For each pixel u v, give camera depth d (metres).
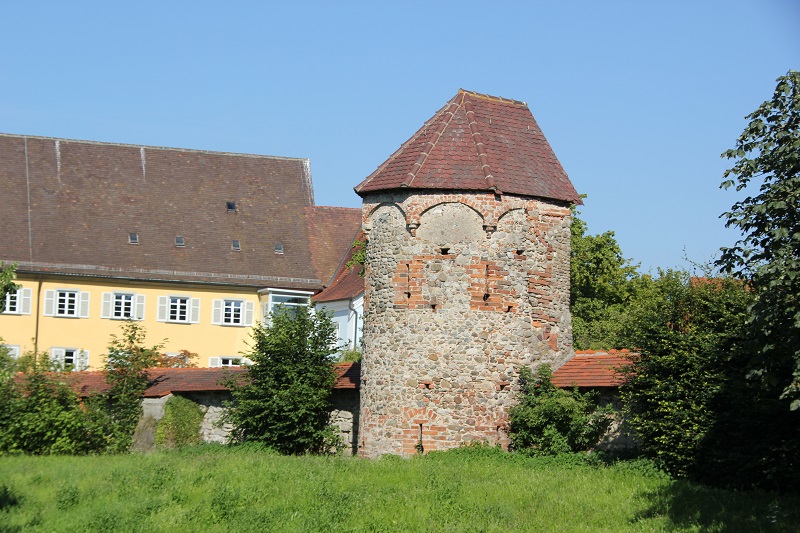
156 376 44.56
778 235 23.16
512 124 38.09
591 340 52.72
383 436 35.59
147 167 72.75
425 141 36.84
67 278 67.44
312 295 71.06
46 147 71.38
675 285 32.34
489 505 26.70
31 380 41.81
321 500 27.94
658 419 30.44
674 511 25.56
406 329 35.59
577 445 33.69
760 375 23.97
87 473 33.56
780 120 24.27
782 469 27.47
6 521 27.39
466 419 35.03
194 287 69.56
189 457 36.75
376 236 36.72
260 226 72.56
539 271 36.59
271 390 39.47
